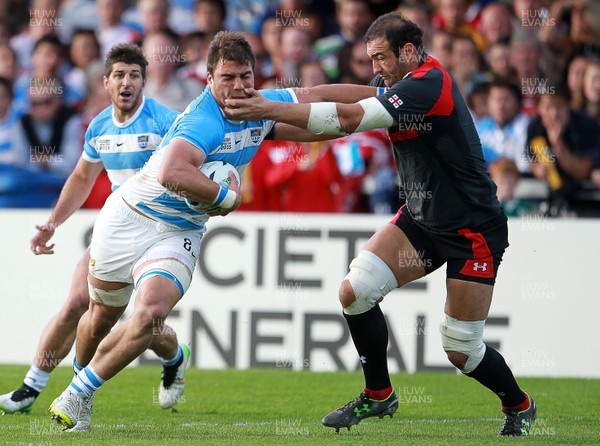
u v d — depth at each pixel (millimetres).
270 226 33750
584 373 32000
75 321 22016
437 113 17453
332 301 33250
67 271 34594
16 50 44812
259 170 38750
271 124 18938
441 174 17875
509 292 32531
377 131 39688
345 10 43906
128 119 22188
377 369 18719
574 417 21953
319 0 44656
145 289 17422
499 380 18547
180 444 16281
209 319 33719
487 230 18078
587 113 40562
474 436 18312
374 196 39250
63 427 18094
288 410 23297
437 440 17375
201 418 21656
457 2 42875
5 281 34812
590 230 32219
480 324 18297
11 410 22203
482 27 42969
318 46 44219
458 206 17938
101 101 43781
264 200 38844
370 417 20047
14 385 27719
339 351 33031
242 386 27984
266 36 43156
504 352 32469
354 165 39125
